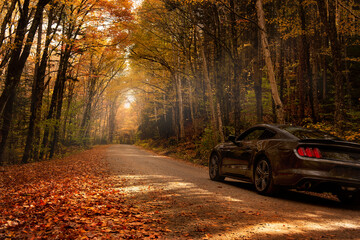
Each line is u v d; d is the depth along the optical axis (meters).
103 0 16.83
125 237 2.99
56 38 16.47
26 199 5.54
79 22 17.36
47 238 3.01
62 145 25.14
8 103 14.64
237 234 3.05
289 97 20.62
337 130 9.49
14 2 11.36
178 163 14.74
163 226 3.39
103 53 28.48
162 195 5.35
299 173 4.71
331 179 4.49
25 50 12.97
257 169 5.75
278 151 5.20
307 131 5.48
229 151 7.01
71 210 4.20
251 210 4.17
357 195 4.75
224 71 16.92
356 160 4.67
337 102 9.88
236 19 15.08
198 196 5.25
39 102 18.59
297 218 3.77
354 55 21.00
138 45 22.62
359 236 3.04
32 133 17.11
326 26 10.44
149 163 13.40
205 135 17.11
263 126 6.27
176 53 23.61
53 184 7.25
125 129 76.69
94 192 5.77
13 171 11.11
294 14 18.05
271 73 10.05
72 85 25.36
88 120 34.72
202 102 24.31
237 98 14.55
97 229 3.28
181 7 18.12
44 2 12.98
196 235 3.04
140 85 30.98
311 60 20.22
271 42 16.95
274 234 3.04
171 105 32.62
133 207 4.42
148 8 20.44
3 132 14.64
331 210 4.40
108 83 36.53
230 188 6.36
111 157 17.59
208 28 17.41
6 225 3.54
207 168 12.74
